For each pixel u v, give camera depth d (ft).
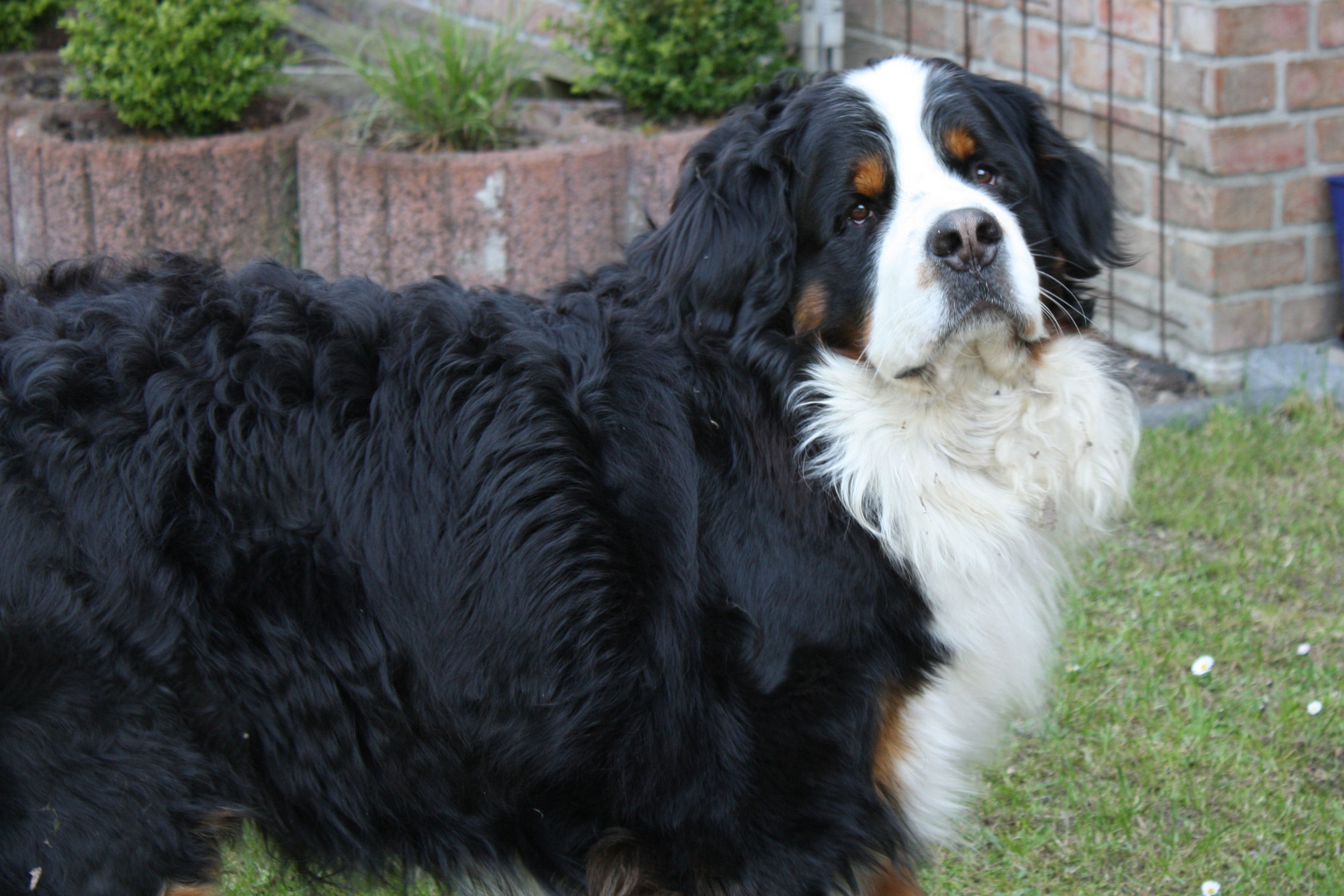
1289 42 16.71
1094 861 10.08
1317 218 17.66
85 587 7.20
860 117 8.46
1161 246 17.93
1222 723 11.40
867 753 8.06
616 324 8.51
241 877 10.03
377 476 7.68
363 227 17.63
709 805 7.93
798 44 20.94
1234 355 17.93
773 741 7.89
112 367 7.64
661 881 8.07
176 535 7.34
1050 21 18.57
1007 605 8.86
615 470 8.01
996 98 9.21
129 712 7.24
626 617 7.84
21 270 8.91
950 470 8.66
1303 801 10.46
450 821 8.11
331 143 17.97
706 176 8.87
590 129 18.81
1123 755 11.07
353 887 8.63
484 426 7.83
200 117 18.94
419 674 7.72
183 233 18.24
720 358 8.48
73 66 20.94
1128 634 12.65
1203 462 15.52
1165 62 17.25
